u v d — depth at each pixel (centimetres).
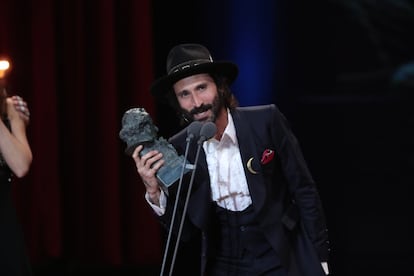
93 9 1148
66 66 1138
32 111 1121
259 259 677
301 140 1403
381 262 1369
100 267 1148
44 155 1108
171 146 658
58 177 1116
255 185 663
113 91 1142
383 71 1441
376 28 1438
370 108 1427
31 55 1118
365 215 1402
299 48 1384
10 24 1108
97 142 1146
